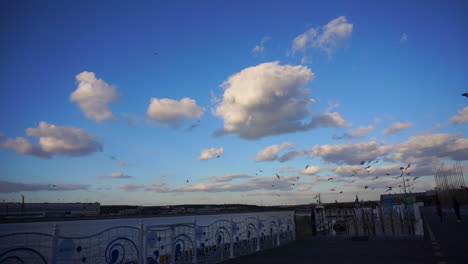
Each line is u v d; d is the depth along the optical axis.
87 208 107.19
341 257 11.22
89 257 7.09
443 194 67.06
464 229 19.58
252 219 14.61
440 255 10.85
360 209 24.69
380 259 10.50
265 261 10.95
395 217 25.12
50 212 99.38
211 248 11.47
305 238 18.30
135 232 8.43
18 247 5.84
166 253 9.30
